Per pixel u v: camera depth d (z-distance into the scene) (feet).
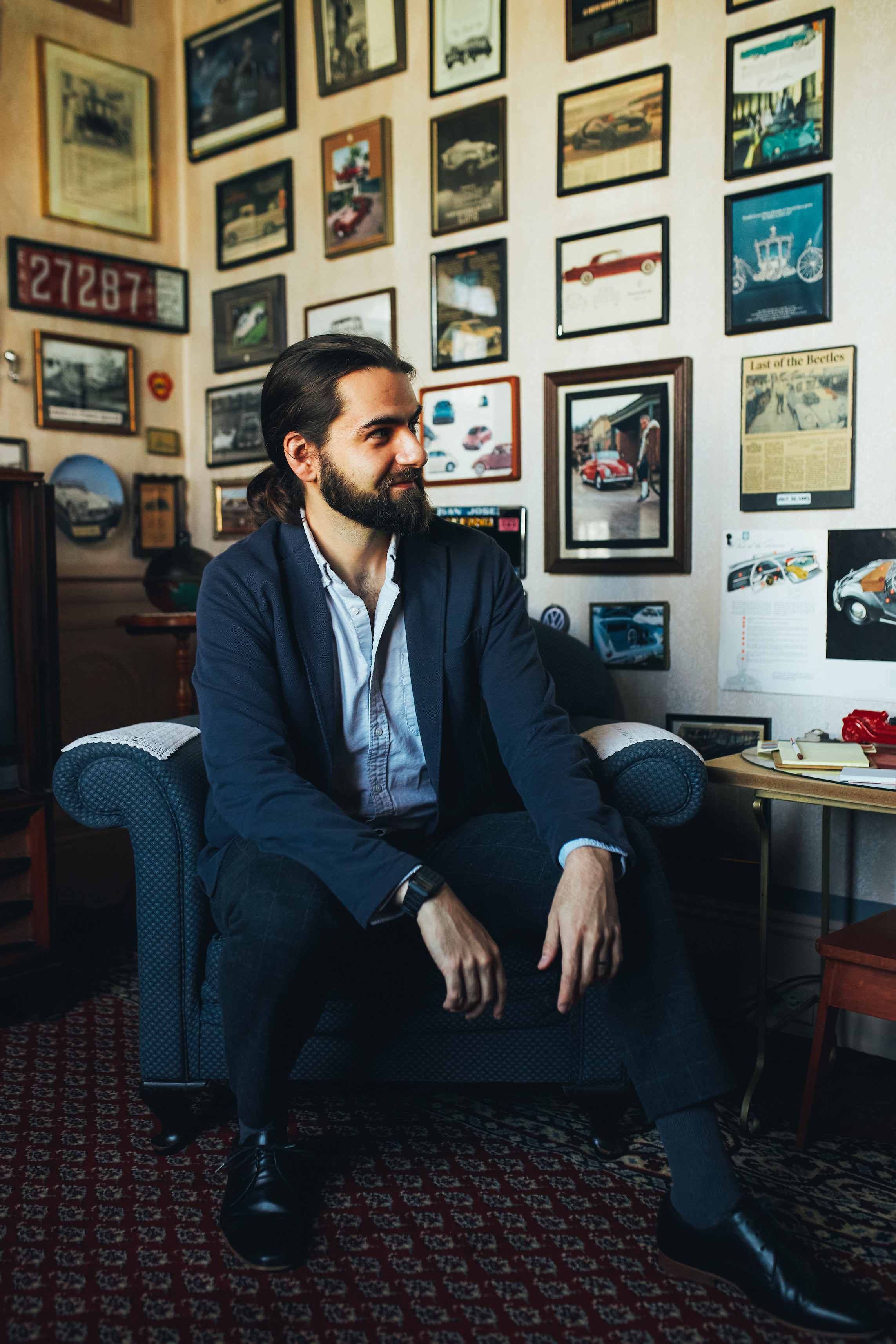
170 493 11.66
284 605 5.54
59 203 10.52
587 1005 5.51
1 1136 5.98
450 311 9.34
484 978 4.50
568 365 8.64
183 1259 4.76
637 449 8.24
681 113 7.89
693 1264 4.49
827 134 7.17
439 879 4.60
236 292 11.16
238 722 5.12
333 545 5.74
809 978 7.13
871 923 5.96
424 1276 4.62
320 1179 5.46
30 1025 7.72
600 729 6.30
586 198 8.45
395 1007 5.47
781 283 7.43
